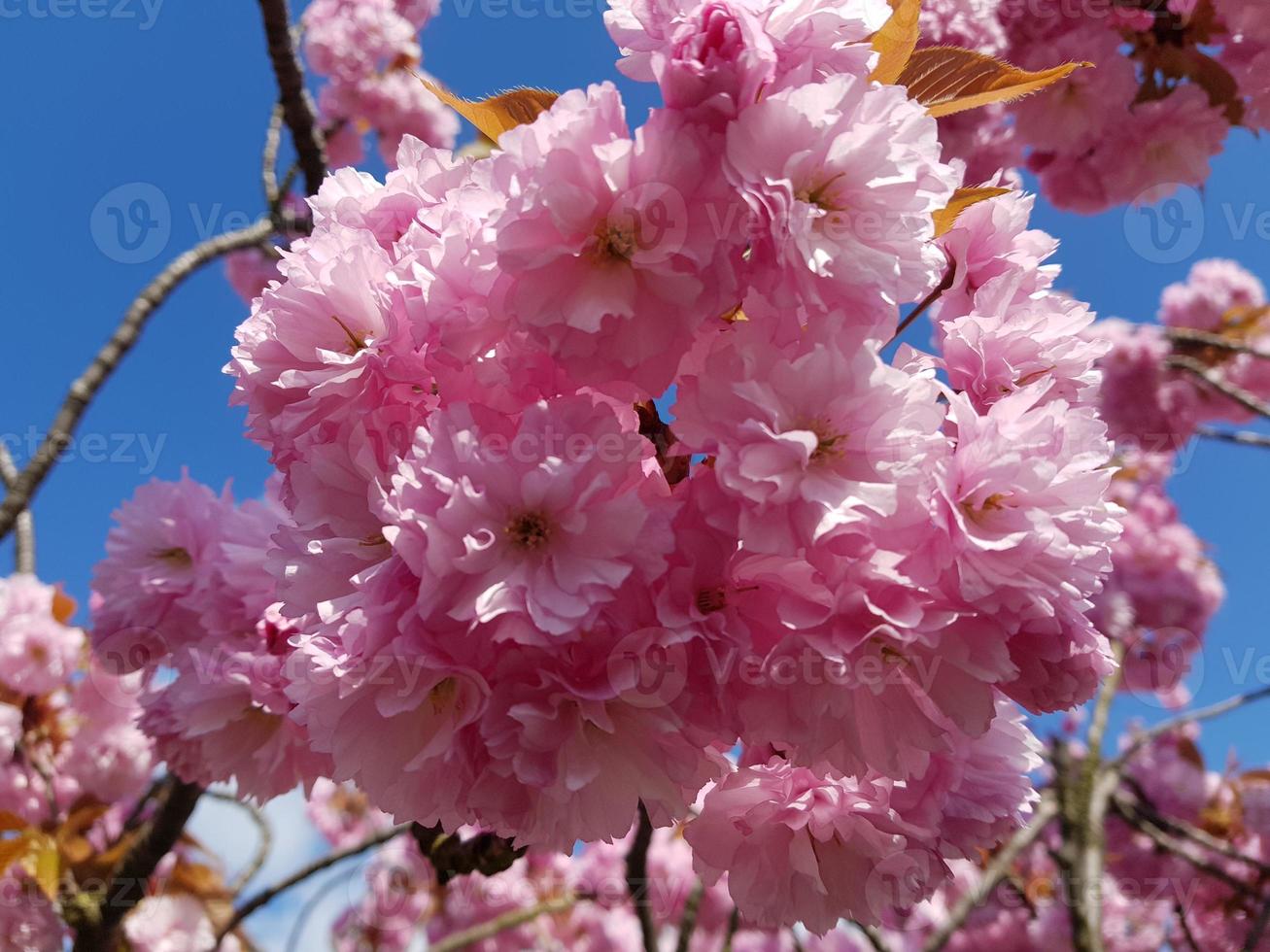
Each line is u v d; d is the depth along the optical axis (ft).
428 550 0.63
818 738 0.66
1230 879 2.39
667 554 0.65
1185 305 3.13
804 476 0.64
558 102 0.64
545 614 0.62
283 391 0.74
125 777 1.91
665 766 0.67
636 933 2.99
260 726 1.19
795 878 0.77
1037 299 0.80
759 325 0.66
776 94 0.65
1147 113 1.90
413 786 0.71
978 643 0.66
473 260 0.65
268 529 1.25
